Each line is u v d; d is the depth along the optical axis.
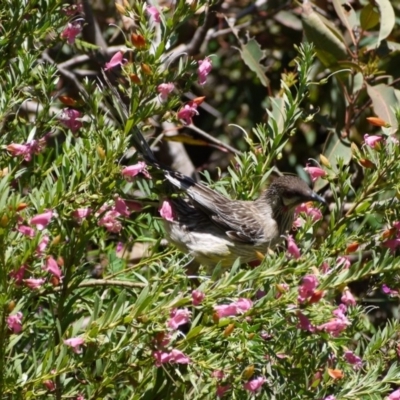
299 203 10.71
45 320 8.21
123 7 7.95
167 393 7.46
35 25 8.41
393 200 8.77
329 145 11.59
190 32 14.03
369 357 8.16
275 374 7.75
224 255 10.38
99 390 6.92
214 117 15.45
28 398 6.70
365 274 7.51
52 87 8.20
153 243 9.23
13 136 8.21
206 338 7.16
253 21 14.45
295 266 7.48
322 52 11.73
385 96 11.25
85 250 7.90
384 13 11.65
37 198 7.17
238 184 9.72
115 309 6.79
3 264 6.64
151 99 7.77
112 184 7.38
